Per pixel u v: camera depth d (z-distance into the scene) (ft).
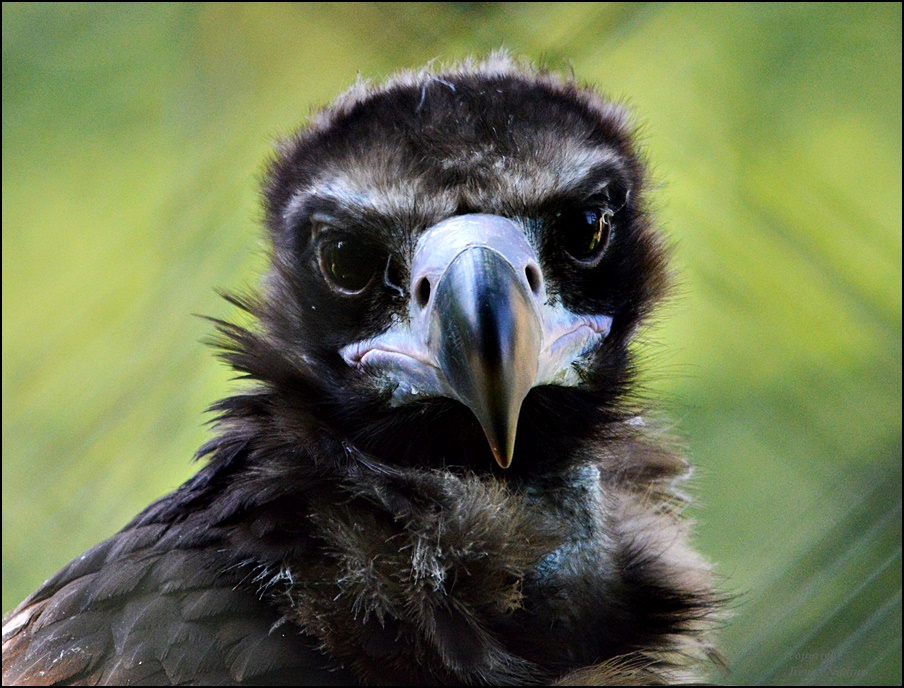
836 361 11.11
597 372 10.27
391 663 10.05
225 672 10.03
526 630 10.12
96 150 12.03
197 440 10.91
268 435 10.22
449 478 10.18
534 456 10.23
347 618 10.06
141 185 11.98
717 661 10.29
